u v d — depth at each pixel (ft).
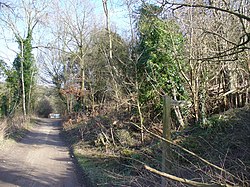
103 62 67.67
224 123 25.73
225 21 25.13
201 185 8.63
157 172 8.83
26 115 94.84
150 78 33.91
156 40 33.96
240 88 28.86
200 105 29.81
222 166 15.52
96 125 47.19
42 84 119.03
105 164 30.94
